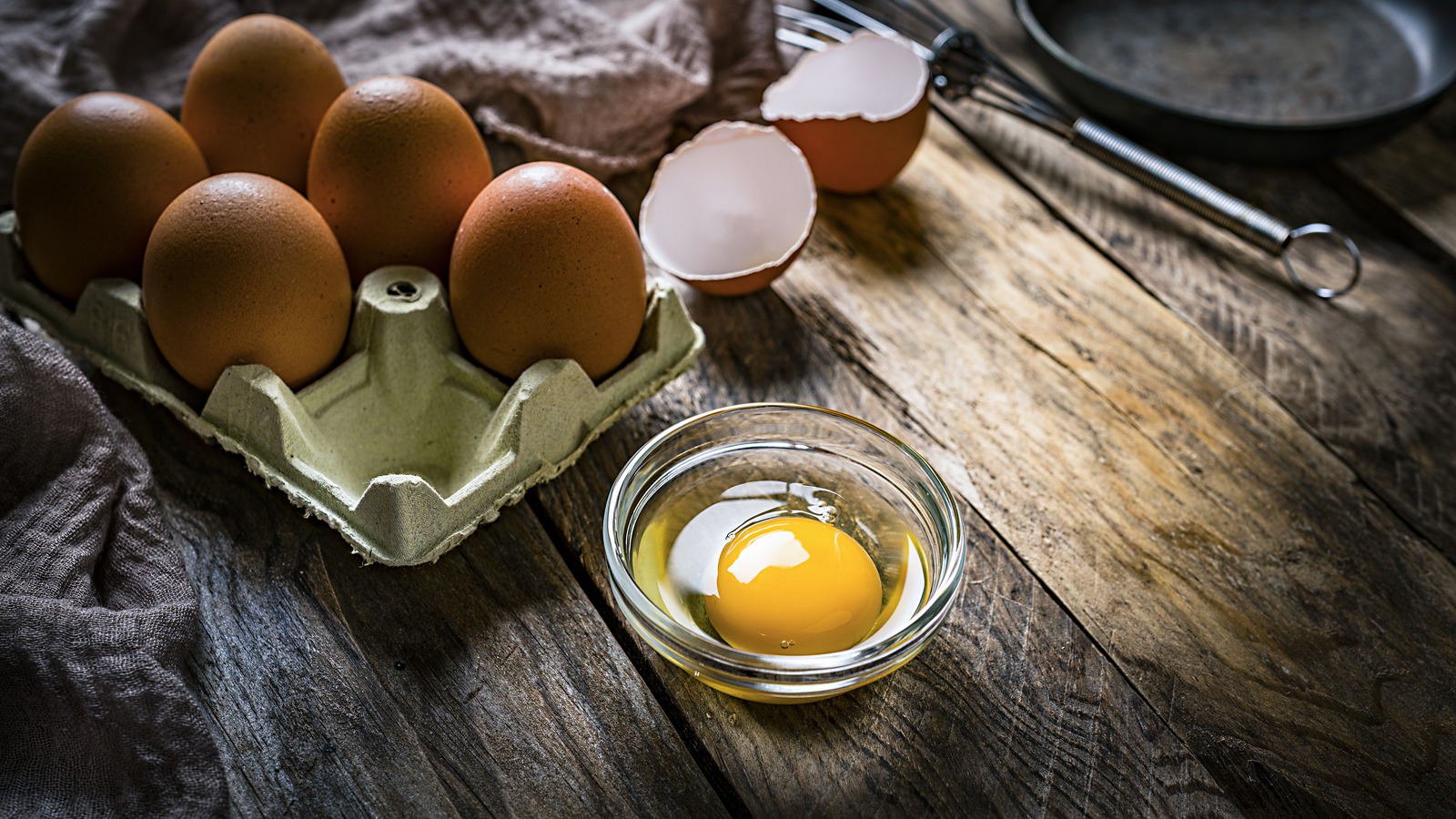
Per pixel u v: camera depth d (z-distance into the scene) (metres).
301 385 0.38
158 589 0.35
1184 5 0.56
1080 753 0.34
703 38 0.50
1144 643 0.37
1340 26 0.55
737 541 0.35
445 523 0.36
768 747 0.34
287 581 0.36
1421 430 0.42
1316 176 0.51
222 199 0.35
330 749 0.34
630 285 0.37
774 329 0.44
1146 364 0.43
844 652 0.32
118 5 0.47
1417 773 0.35
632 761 0.34
